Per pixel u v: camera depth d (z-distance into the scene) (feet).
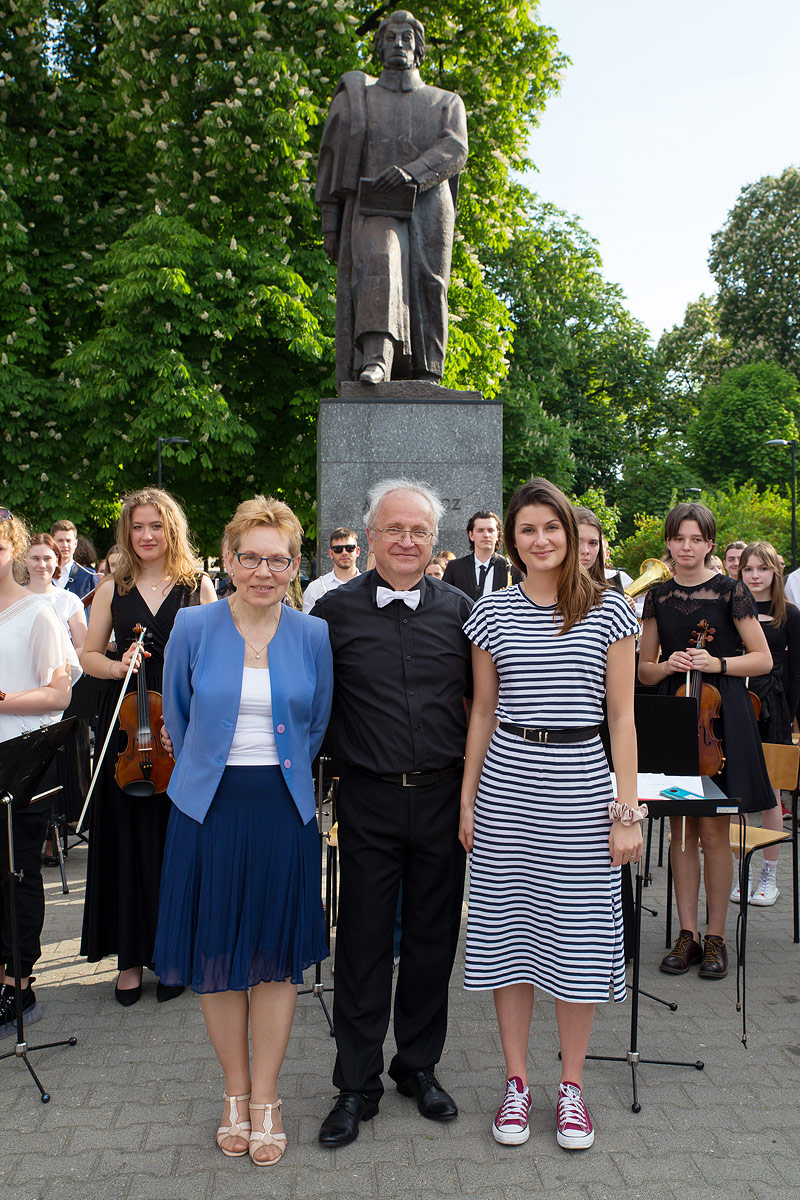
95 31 52.80
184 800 9.18
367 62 49.16
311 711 9.60
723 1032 11.93
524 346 84.84
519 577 13.42
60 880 19.26
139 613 12.87
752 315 126.31
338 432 24.07
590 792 9.47
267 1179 8.82
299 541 9.60
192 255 43.57
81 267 47.88
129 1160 9.15
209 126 42.83
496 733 9.89
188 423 43.73
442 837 9.85
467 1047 11.60
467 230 53.62
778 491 113.39
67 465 47.47
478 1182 8.79
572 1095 9.57
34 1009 12.39
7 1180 8.80
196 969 9.07
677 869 14.17
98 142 50.62
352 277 25.68
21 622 12.46
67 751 17.93
